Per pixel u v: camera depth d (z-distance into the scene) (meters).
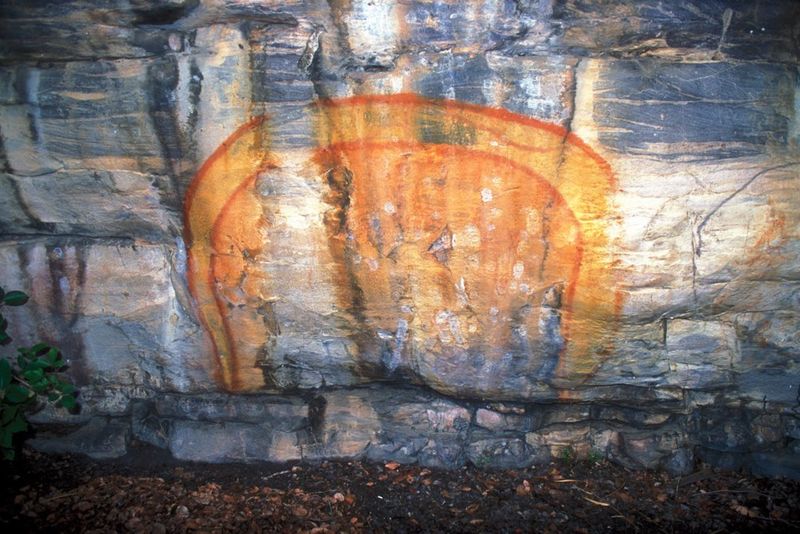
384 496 3.11
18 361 2.98
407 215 2.73
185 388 3.21
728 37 2.49
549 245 2.71
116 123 2.71
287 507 3.02
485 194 2.67
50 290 3.05
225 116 2.64
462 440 3.26
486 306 2.86
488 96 2.54
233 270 2.90
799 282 2.75
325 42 2.54
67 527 2.84
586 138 2.56
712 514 2.98
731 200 2.62
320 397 3.28
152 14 2.53
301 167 2.69
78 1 2.54
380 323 2.96
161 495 3.06
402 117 2.58
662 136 2.55
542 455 3.26
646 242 2.67
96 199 2.88
